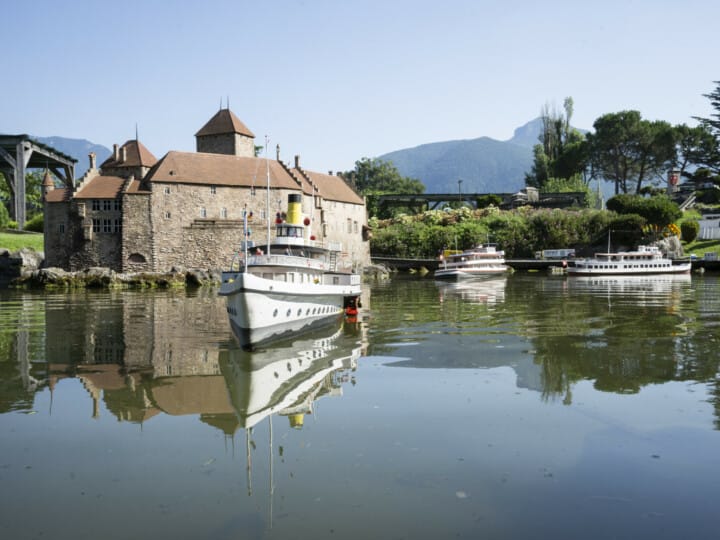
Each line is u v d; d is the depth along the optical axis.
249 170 84.50
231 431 12.29
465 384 16.03
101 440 11.80
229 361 19.70
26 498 9.22
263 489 9.44
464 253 86.38
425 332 26.30
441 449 11.08
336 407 13.94
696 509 8.74
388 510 8.73
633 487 9.47
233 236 81.00
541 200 130.12
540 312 34.41
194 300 44.81
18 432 12.34
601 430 12.08
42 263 79.88
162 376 17.41
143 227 77.81
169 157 81.31
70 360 19.86
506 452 10.91
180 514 8.65
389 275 92.75
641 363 18.58
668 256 99.00
